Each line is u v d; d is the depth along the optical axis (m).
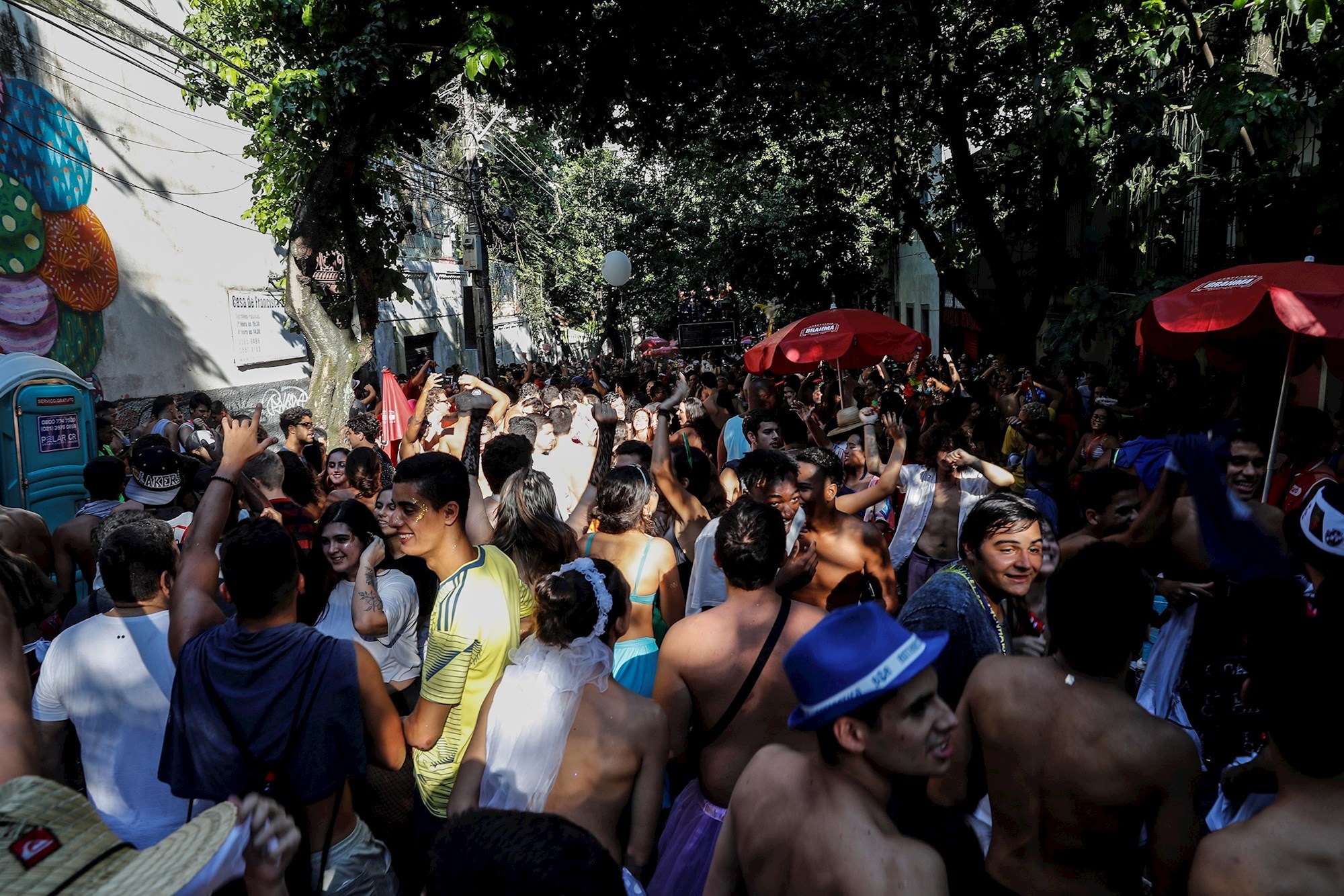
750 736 3.30
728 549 3.35
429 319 28.47
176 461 6.19
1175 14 11.24
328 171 12.41
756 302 39.59
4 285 11.41
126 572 3.34
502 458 5.55
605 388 17.61
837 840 2.03
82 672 3.30
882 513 7.38
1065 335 12.76
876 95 16.78
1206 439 4.09
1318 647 2.06
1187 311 6.29
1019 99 16.48
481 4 11.80
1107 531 4.60
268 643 2.91
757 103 17.06
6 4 11.56
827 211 22.52
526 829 1.41
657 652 4.68
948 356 16.36
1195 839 2.50
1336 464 5.76
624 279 14.84
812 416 8.52
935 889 1.95
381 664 4.24
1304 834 2.03
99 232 13.39
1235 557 3.89
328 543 4.26
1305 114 9.95
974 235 19.39
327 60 11.49
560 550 4.53
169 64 15.23
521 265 30.23
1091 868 2.63
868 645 1.99
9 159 11.57
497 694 3.08
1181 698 3.95
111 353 13.69
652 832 3.05
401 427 9.91
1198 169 13.23
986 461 6.83
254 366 18.31
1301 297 5.69
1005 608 3.72
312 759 2.88
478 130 21.66
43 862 1.42
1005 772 2.72
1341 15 9.80
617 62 13.63
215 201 17.02
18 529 5.41
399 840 3.93
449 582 3.53
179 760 2.90
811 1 15.76
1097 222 19.47
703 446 8.26
